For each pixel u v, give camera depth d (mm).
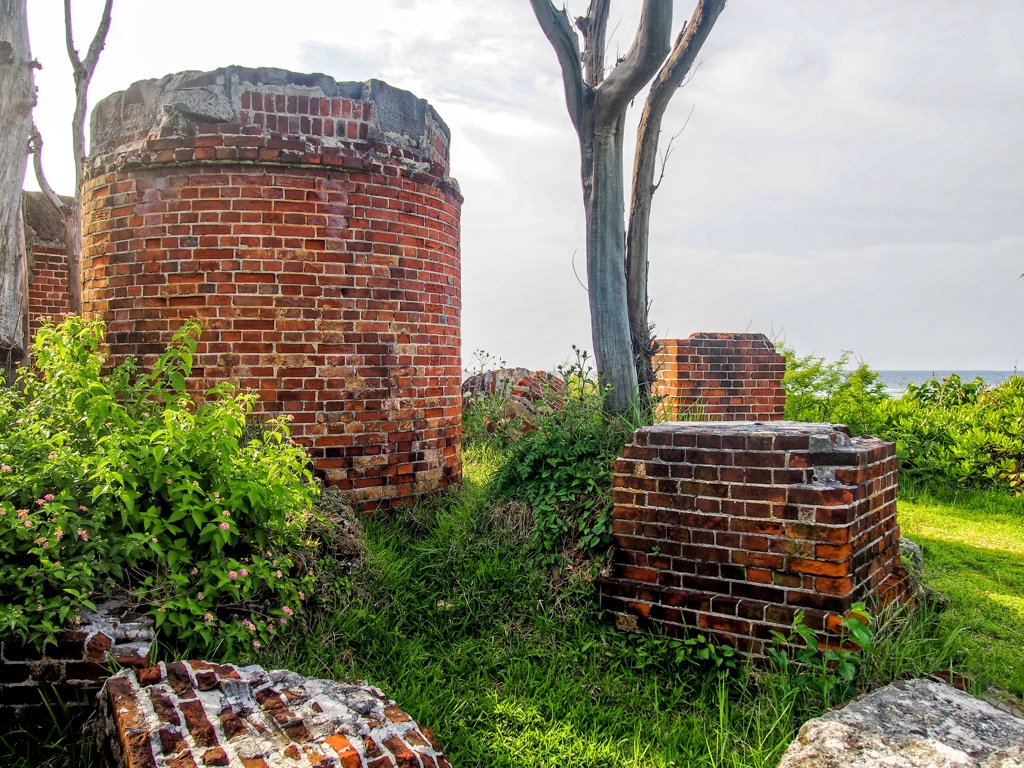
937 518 7156
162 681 2400
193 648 3020
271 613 3373
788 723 2990
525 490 5121
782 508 3463
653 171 6109
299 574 3758
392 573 4395
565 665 3646
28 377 4070
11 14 5781
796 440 3482
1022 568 5438
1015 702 3078
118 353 5398
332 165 5312
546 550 4527
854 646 3248
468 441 8727
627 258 6195
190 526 3186
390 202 5578
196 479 3369
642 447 3906
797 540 3416
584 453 5094
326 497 4934
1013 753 2350
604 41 6098
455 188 6387
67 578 2717
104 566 2893
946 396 10773
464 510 5375
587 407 5527
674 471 3795
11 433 3359
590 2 6086
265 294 5203
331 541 4316
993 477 8133
